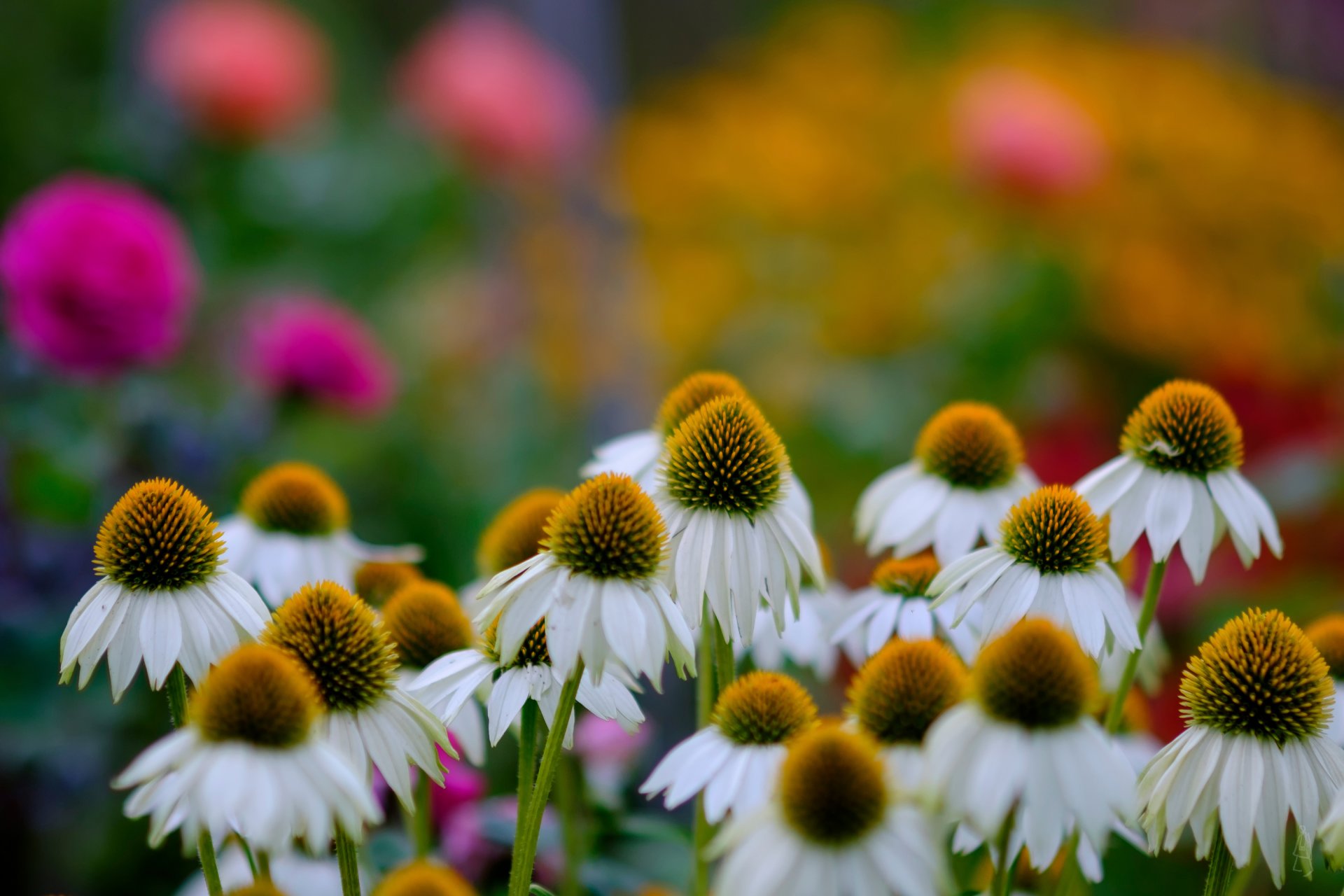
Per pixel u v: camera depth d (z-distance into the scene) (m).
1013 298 2.63
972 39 3.63
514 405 2.51
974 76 3.26
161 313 1.72
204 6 2.93
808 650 1.29
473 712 1.24
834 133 3.24
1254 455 2.20
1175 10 4.03
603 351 2.83
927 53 3.61
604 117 3.68
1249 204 2.94
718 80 4.01
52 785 1.56
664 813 1.48
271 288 2.63
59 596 1.60
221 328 2.54
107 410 1.79
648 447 1.28
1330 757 1.15
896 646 1.16
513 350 2.75
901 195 3.08
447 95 2.85
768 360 2.69
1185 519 1.23
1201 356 2.67
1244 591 1.85
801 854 1.09
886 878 1.09
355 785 1.11
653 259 3.13
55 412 1.79
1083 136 2.69
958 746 1.10
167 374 2.33
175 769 1.11
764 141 3.19
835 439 2.40
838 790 1.09
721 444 1.20
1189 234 2.94
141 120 2.63
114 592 1.17
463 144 2.86
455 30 3.02
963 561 1.21
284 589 1.30
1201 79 3.32
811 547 1.21
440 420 2.48
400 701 1.16
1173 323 2.66
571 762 1.28
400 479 2.19
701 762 1.16
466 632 1.25
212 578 1.18
